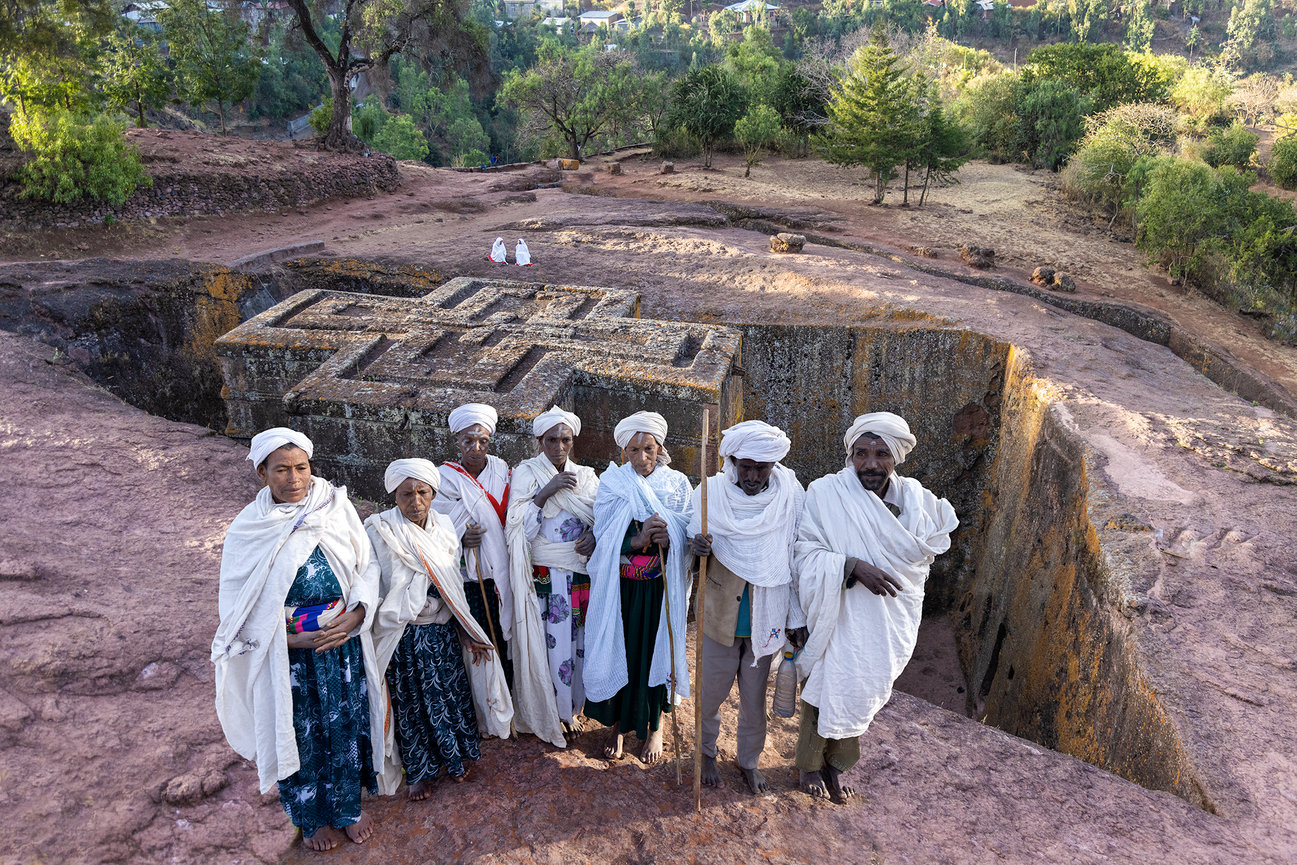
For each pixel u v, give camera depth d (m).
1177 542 6.83
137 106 35.53
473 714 3.65
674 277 16.09
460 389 6.93
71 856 3.09
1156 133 33.31
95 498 5.98
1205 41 151.25
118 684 3.98
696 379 7.17
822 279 15.56
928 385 13.08
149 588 4.84
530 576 3.68
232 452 7.20
